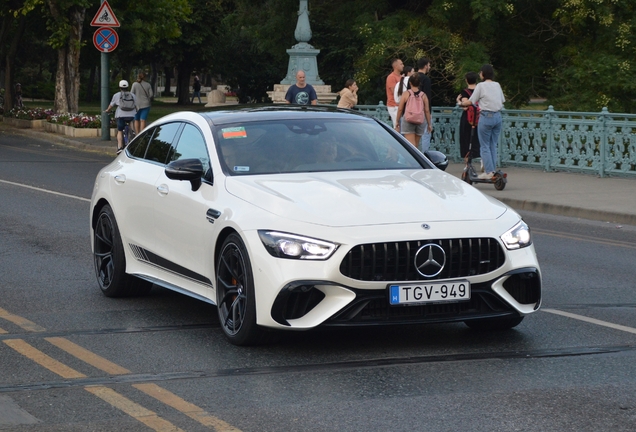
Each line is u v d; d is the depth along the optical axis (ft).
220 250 22.59
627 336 23.17
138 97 86.17
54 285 30.01
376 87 108.58
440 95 106.22
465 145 58.29
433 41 98.73
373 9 106.73
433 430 16.30
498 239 21.13
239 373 19.97
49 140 103.45
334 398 18.16
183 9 133.90
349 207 21.27
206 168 24.39
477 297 21.17
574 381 19.24
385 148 25.63
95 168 71.77
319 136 25.39
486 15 94.22
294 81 94.58
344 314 20.34
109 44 97.60
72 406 17.80
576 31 103.45
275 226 20.92
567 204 49.42
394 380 19.36
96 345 22.50
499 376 19.61
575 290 29.37
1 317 25.57
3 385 19.24
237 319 22.17
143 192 26.48
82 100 264.31
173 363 20.83
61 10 117.08
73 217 45.60
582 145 63.41
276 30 121.49
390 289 20.33
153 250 26.02
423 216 21.13
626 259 35.65
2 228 41.96
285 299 20.44
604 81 97.04
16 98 171.42
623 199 51.19
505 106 101.86
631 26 98.32
